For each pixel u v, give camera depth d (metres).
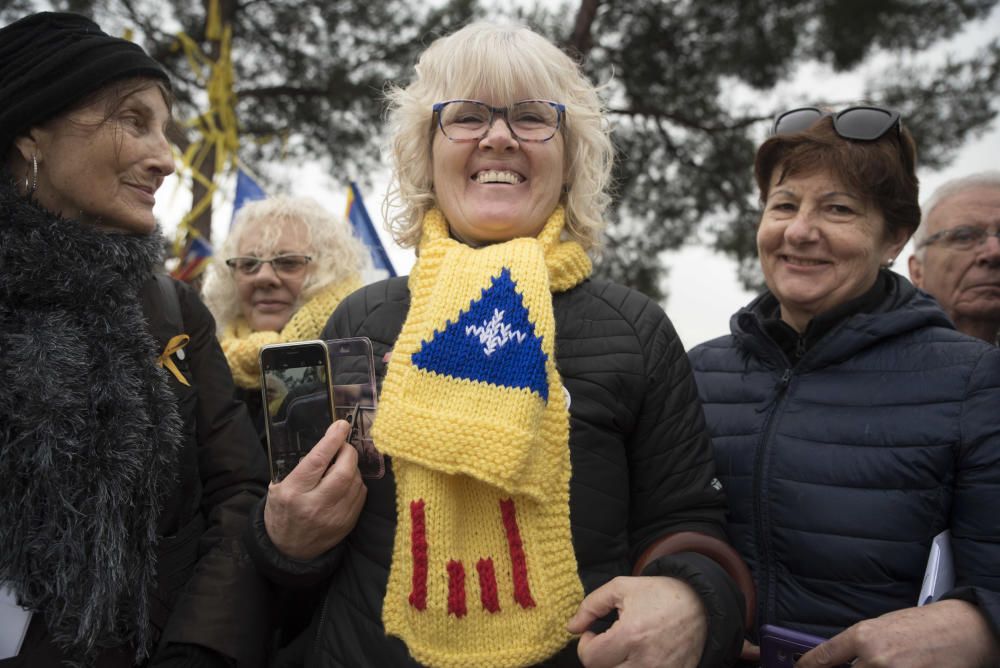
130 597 1.33
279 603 1.49
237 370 2.57
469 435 1.23
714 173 7.76
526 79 1.43
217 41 7.17
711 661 1.15
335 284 2.76
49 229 1.30
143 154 1.40
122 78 1.37
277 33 7.67
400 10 7.62
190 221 6.04
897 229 1.69
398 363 1.35
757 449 1.63
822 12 6.75
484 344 1.30
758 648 1.45
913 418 1.47
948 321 1.60
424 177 1.57
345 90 7.22
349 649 1.33
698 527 1.37
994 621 1.21
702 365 1.87
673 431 1.40
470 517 1.32
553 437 1.30
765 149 1.74
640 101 7.62
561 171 1.49
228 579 1.40
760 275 7.73
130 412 1.31
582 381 1.38
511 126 1.44
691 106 7.51
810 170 1.64
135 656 1.35
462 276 1.39
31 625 1.25
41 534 1.21
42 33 1.38
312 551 1.32
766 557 1.59
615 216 7.98
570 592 1.28
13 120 1.31
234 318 2.89
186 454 1.47
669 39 7.39
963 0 6.48
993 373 1.42
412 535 1.28
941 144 6.61
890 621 1.22
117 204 1.40
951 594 1.28
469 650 1.27
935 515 1.43
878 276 1.75
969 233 2.24
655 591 1.17
